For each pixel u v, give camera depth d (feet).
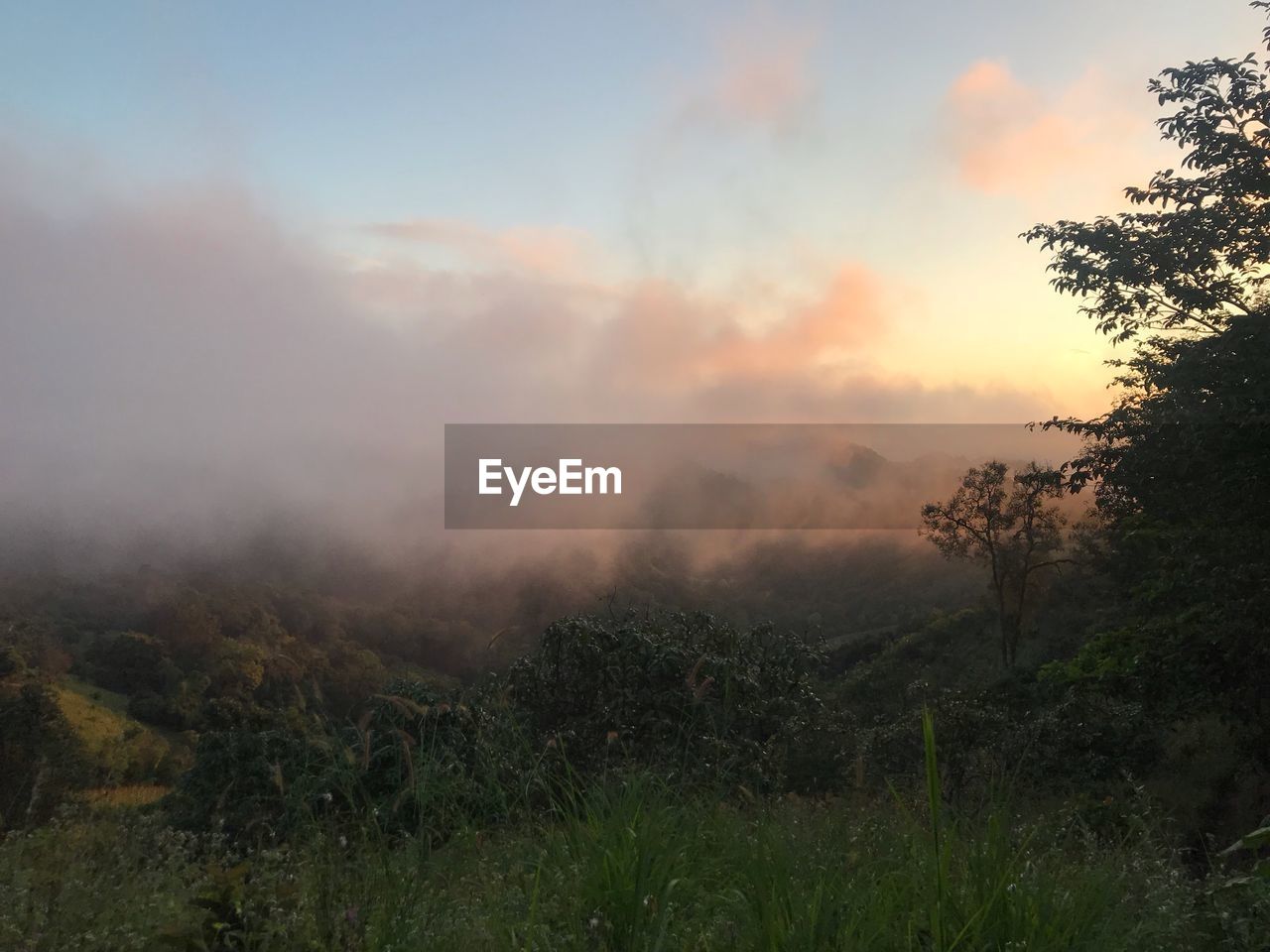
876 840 11.46
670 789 12.87
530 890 9.90
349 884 9.80
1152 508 43.83
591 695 23.43
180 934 8.30
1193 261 40.65
